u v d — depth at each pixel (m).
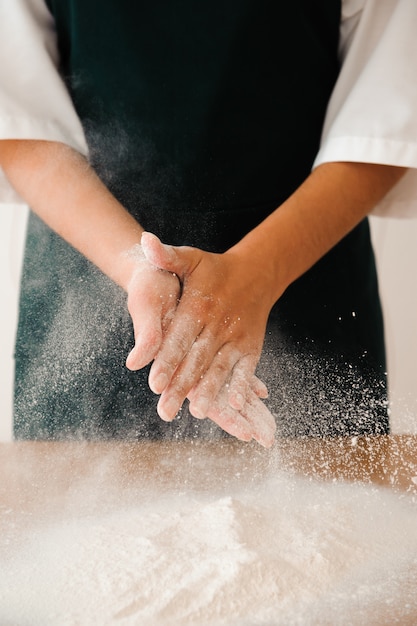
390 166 1.12
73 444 1.09
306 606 0.72
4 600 0.73
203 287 0.93
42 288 1.19
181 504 0.91
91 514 0.89
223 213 1.18
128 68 1.16
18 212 1.77
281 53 1.15
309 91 1.18
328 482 0.97
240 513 0.82
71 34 1.17
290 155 1.19
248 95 1.16
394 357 1.88
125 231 1.01
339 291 1.21
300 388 1.10
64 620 0.69
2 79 1.12
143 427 1.14
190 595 0.71
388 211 1.24
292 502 0.91
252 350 0.94
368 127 1.08
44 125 1.11
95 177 1.09
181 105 1.16
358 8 1.17
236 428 0.88
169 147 1.17
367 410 1.08
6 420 1.82
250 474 0.99
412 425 1.09
